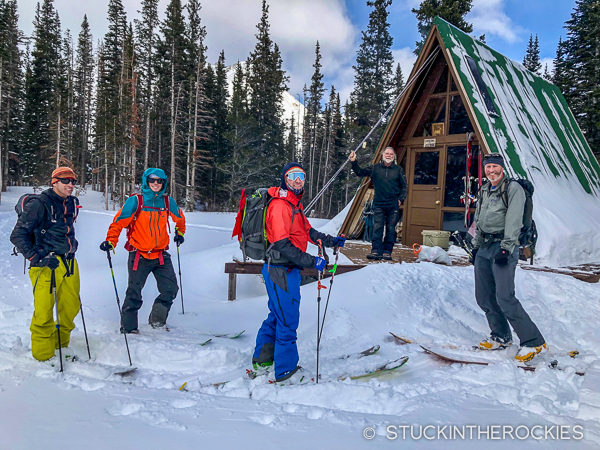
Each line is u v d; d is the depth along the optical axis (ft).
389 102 115.24
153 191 14.99
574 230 25.88
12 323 15.76
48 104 141.49
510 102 33.06
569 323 15.75
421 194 33.60
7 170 129.49
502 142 28.35
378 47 113.09
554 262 24.47
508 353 12.53
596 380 10.03
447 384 9.95
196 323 16.89
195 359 12.13
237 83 139.95
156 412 7.99
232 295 22.08
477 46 33.71
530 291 18.20
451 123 32.22
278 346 10.78
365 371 11.02
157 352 12.42
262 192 11.34
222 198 143.23
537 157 31.07
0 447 6.35
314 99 150.61
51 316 11.78
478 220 13.26
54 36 148.66
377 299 17.52
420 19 78.02
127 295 14.85
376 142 111.96
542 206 26.61
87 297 21.54
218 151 140.46
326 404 9.09
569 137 41.06
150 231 14.87
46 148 134.62
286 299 10.78
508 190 12.35
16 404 8.25
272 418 7.85
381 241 25.11
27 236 11.59
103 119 131.64
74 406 8.27
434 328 15.31
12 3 133.69
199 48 114.52
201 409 8.36
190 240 51.75
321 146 170.91
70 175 12.35
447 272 20.51
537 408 8.63
